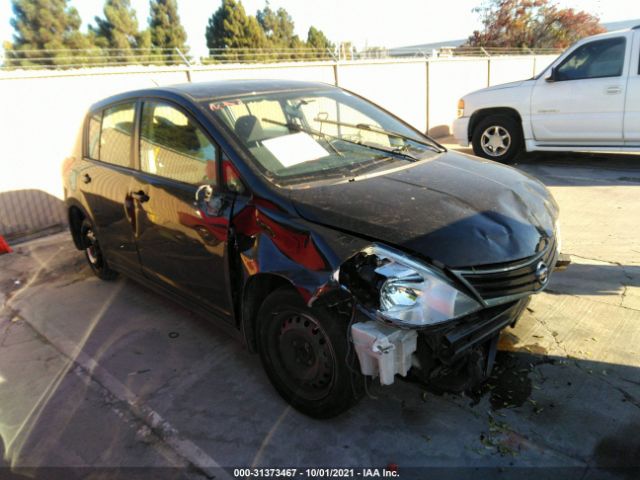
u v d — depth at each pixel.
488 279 2.46
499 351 3.26
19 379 3.44
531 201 3.02
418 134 4.05
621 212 5.64
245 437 2.75
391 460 2.52
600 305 3.72
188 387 3.21
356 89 10.17
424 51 16.03
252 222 2.80
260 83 3.84
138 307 4.35
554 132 7.83
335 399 2.61
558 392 2.88
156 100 3.66
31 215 6.50
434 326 2.33
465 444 2.58
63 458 2.71
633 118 7.10
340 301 2.39
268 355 2.90
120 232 4.03
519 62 15.59
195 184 3.21
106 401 3.14
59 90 6.52
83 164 4.51
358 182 2.96
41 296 4.73
